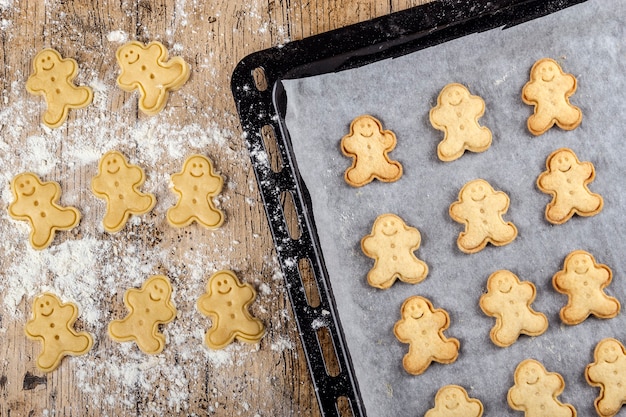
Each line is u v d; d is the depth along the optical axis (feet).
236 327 3.19
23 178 3.29
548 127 3.04
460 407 2.97
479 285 3.04
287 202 3.18
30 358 3.25
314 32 3.29
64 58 3.35
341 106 3.08
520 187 3.06
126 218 3.26
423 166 3.08
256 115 3.13
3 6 3.38
